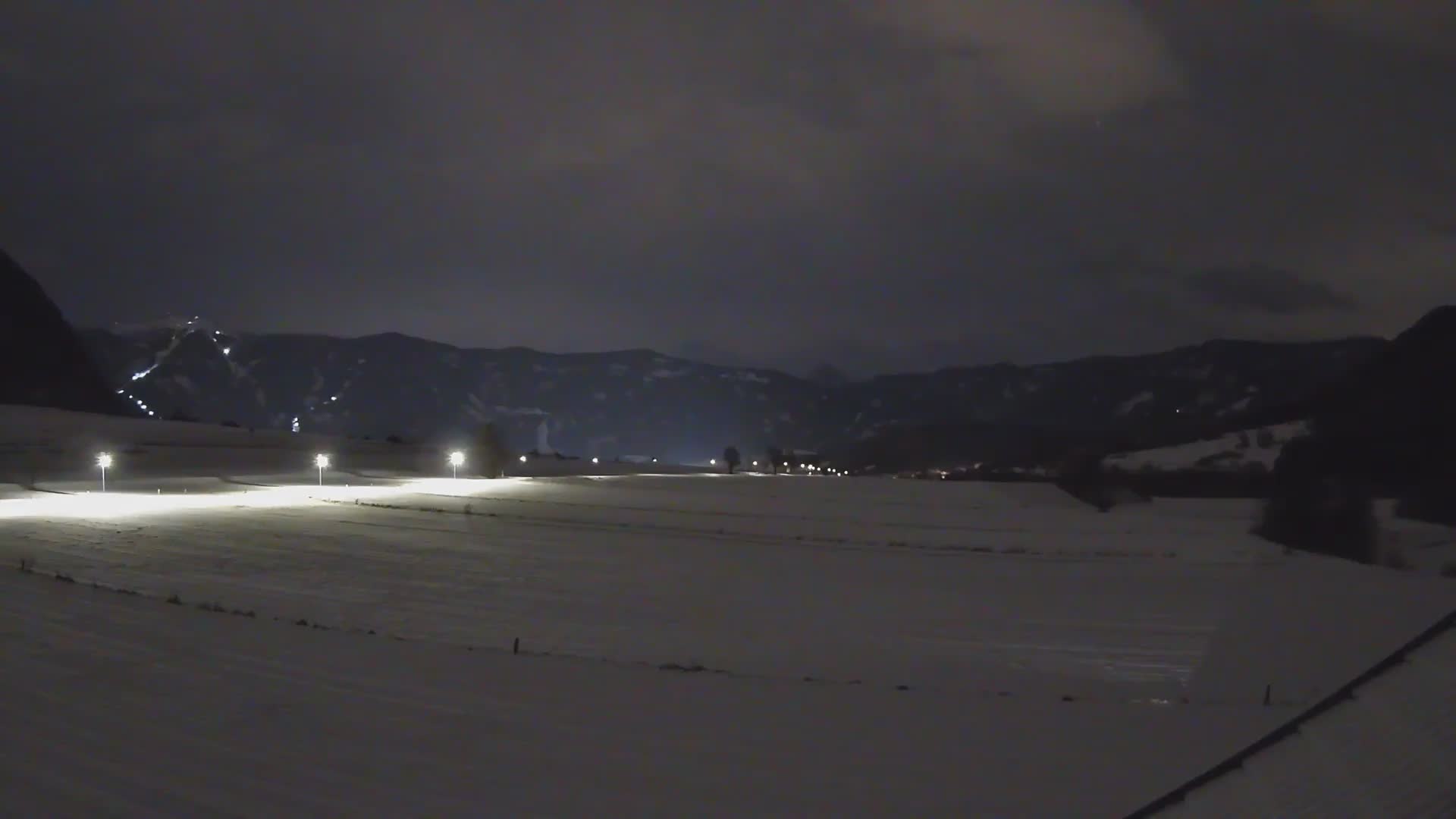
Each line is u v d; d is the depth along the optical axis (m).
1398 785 4.93
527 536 28.64
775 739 9.59
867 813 7.79
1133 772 8.78
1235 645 15.56
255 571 20.80
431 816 7.53
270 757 8.70
